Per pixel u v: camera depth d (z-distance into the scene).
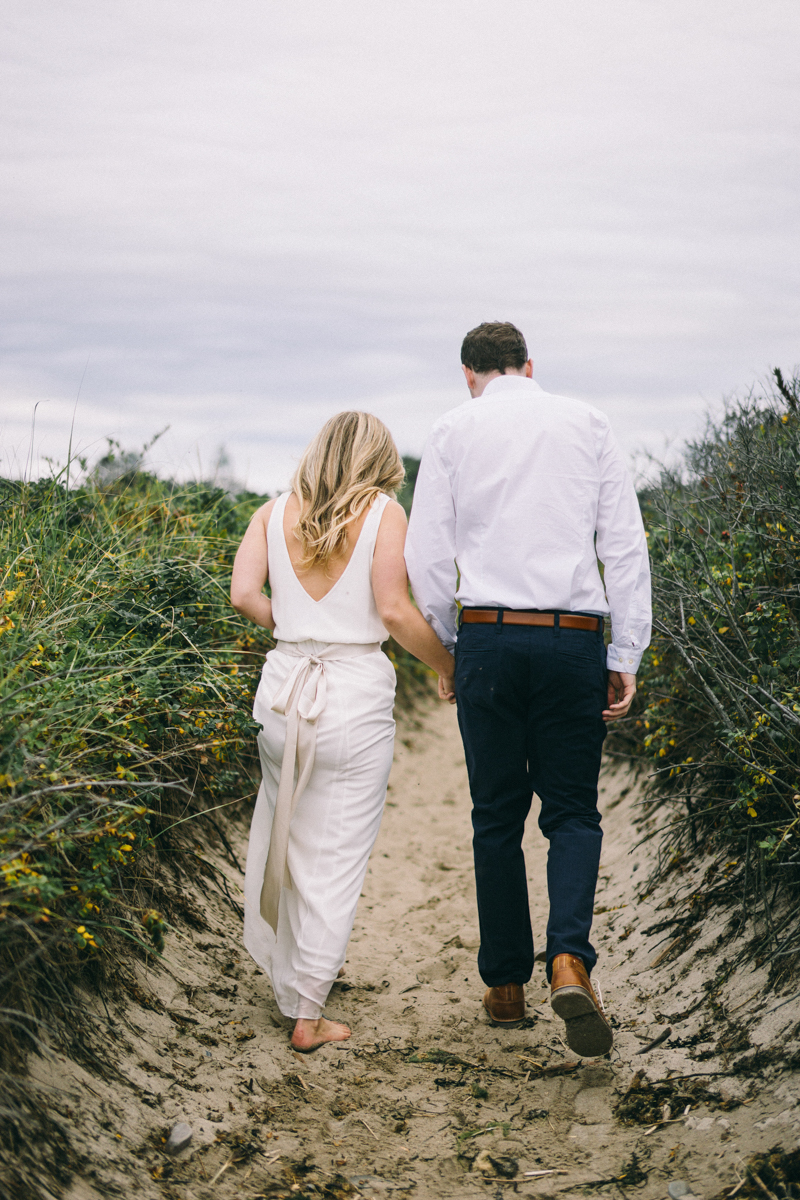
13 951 1.89
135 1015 2.26
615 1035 2.43
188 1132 1.92
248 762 3.92
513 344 2.56
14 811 1.88
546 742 2.39
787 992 2.21
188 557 3.76
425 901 3.74
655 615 3.31
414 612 2.46
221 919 3.00
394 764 5.98
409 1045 2.49
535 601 2.32
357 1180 1.90
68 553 3.16
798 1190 1.69
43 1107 1.74
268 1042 2.40
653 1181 1.85
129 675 2.57
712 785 3.13
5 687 2.06
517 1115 2.15
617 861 3.65
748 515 3.29
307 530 2.45
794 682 2.77
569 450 2.37
